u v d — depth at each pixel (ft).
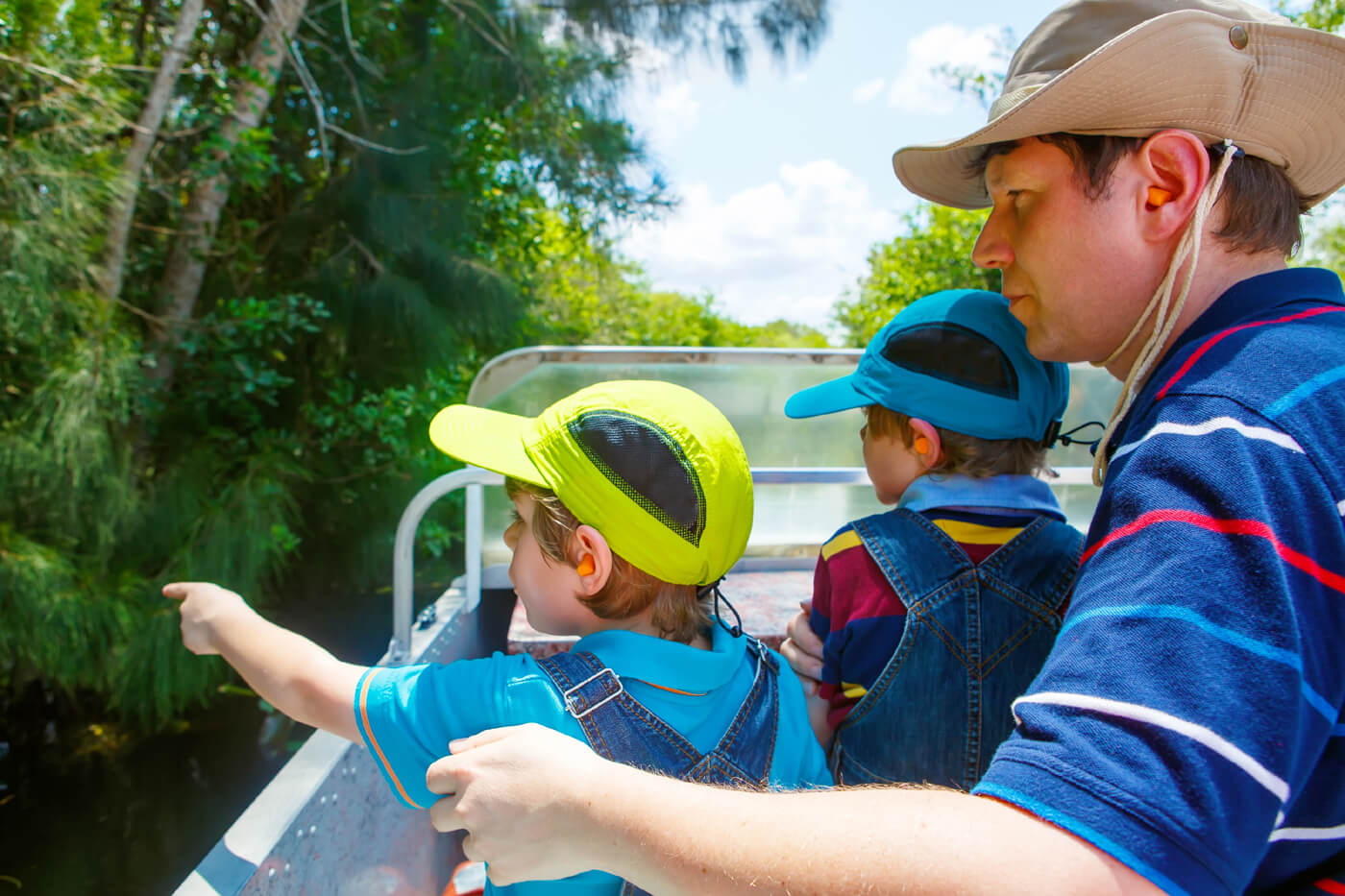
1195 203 2.25
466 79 21.66
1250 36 2.16
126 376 13.46
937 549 3.37
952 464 3.54
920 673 3.27
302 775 3.74
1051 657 1.67
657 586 3.02
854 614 3.45
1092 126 2.31
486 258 23.66
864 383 3.74
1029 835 1.39
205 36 18.20
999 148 2.62
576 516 2.89
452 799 1.92
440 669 2.88
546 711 2.72
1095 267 2.40
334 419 18.75
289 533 16.85
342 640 19.51
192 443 16.40
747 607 6.37
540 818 1.79
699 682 2.90
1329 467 1.65
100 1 13.46
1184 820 1.34
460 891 5.57
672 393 3.07
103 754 16.75
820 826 1.54
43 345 12.80
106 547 14.07
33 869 13.67
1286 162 2.31
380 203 19.34
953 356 3.45
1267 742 1.40
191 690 15.17
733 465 3.00
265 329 17.07
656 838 1.65
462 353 21.26
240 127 16.48
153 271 17.94
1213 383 1.83
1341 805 1.69
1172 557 1.58
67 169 12.50
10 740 16.70
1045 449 3.75
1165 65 2.17
